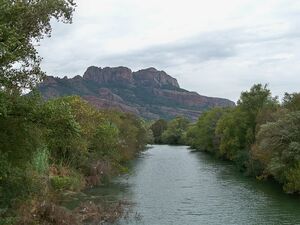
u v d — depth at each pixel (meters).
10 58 18.77
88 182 57.53
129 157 98.00
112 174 68.38
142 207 43.47
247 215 39.88
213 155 123.31
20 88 22.16
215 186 59.06
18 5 19.78
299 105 67.50
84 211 38.38
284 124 56.75
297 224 36.16
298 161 51.72
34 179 30.97
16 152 23.09
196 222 37.00
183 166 89.12
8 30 18.20
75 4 22.86
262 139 60.53
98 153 67.38
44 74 22.94
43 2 21.75
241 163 81.12
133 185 59.31
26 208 31.00
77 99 62.31
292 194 51.47
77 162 59.78
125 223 36.09
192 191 54.41
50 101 22.39
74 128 22.06
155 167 86.69
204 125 135.50
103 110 102.75
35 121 21.45
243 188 57.16
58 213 33.41
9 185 25.56
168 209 42.56
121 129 98.25
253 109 94.88
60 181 46.75
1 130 21.92
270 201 47.12
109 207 41.41
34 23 21.98
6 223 24.52
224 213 40.75
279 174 55.44
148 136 168.00
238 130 94.81
